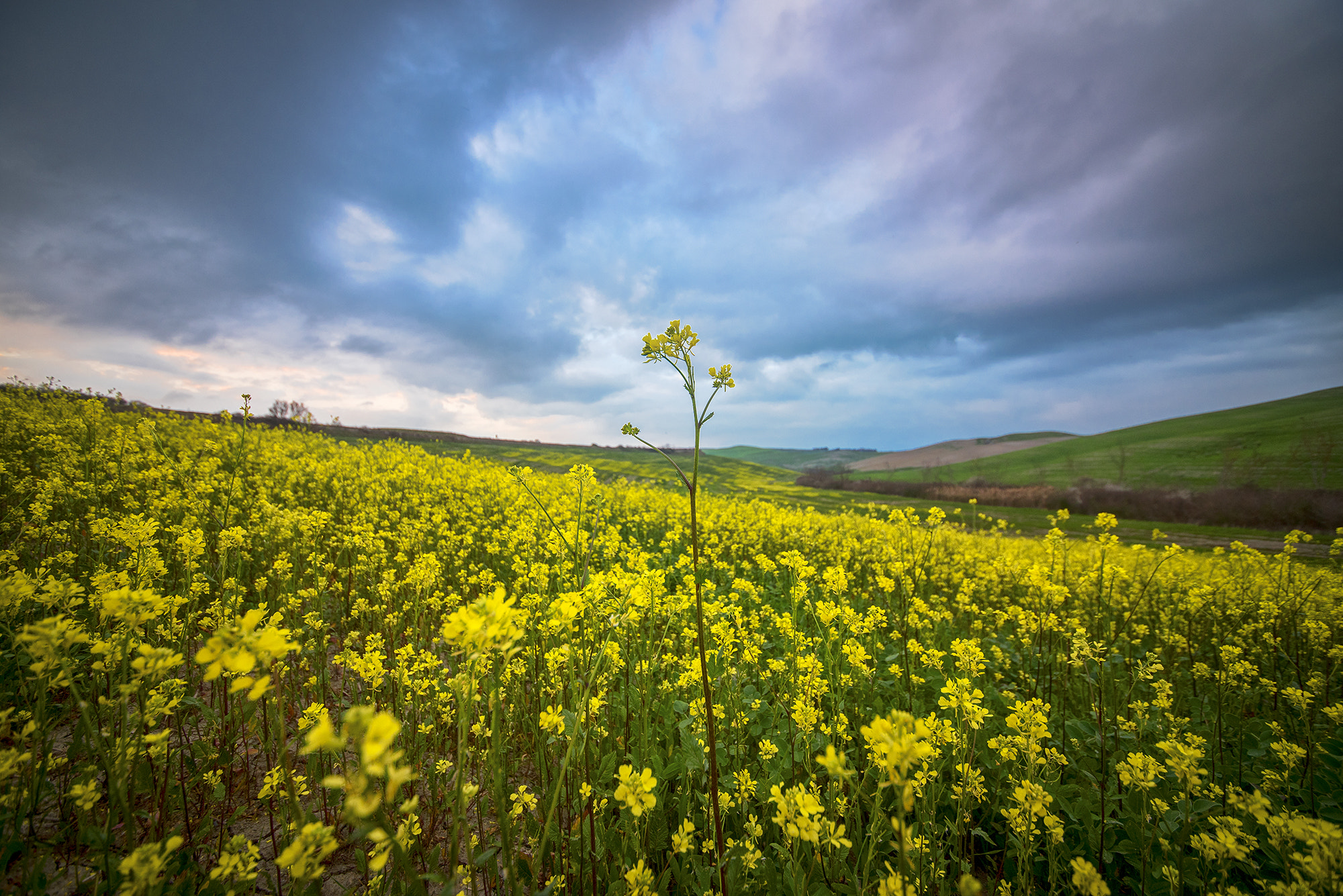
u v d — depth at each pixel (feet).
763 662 15.67
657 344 7.31
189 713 10.51
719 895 7.79
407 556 21.11
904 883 4.49
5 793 7.37
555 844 8.60
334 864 8.56
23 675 9.85
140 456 25.95
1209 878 9.04
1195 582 27.27
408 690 11.77
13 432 29.19
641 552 20.01
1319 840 5.98
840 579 14.15
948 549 34.58
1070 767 11.82
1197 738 8.77
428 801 9.82
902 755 4.59
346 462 40.01
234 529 12.67
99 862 7.68
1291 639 19.85
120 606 6.07
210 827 8.63
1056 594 15.98
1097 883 5.50
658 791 9.53
